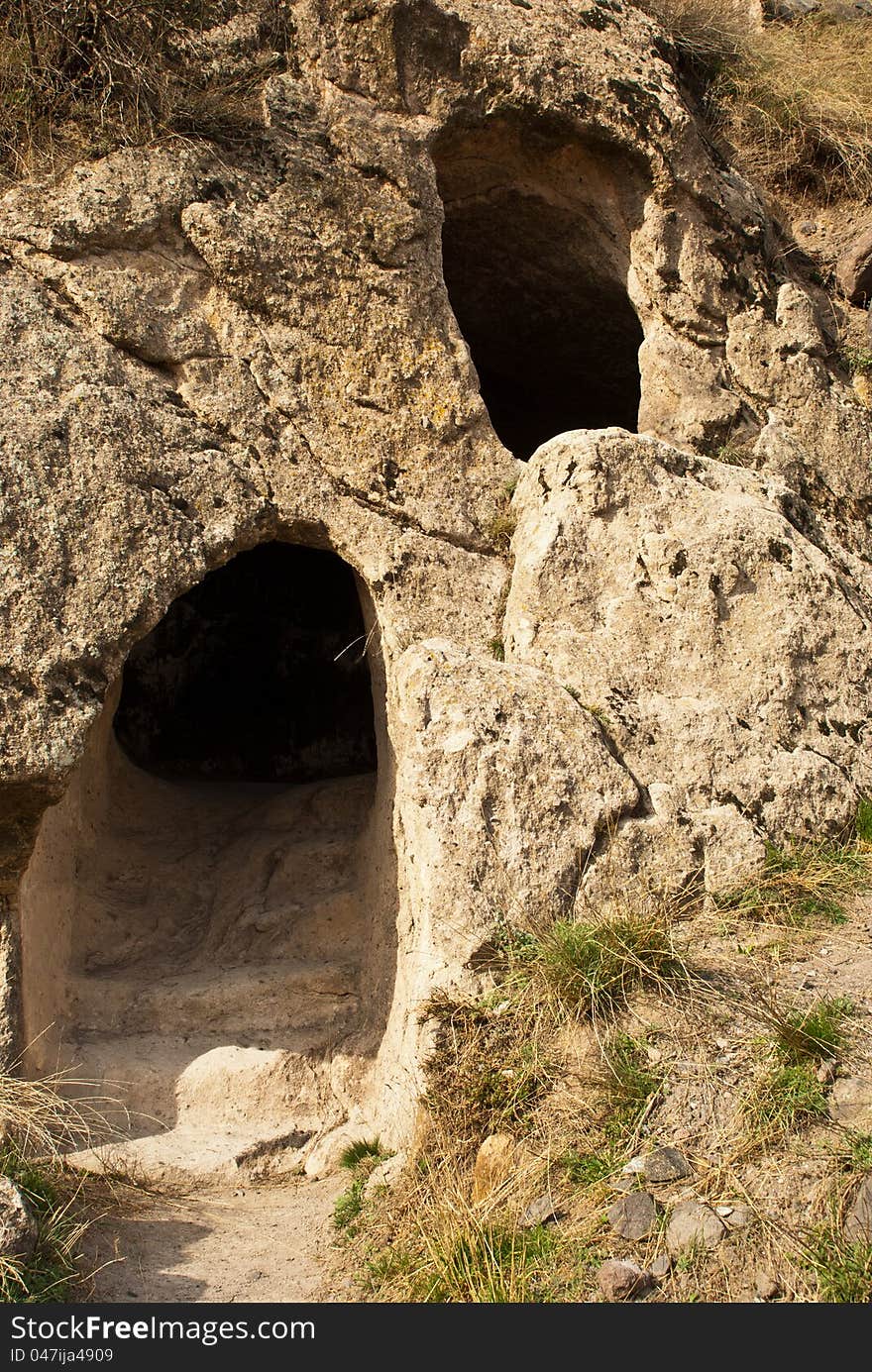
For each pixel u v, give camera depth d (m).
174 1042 5.65
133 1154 5.14
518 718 5.20
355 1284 4.23
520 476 6.18
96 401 5.46
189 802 7.29
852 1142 4.01
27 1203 4.29
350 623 8.97
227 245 5.87
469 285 7.74
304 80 6.43
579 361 8.19
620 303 7.46
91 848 6.53
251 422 5.78
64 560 5.20
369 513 5.87
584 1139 4.34
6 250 5.65
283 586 9.01
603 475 5.87
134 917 6.35
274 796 7.14
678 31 8.34
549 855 5.06
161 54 6.19
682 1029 4.56
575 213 7.18
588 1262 3.90
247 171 6.09
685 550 5.81
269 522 5.70
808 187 8.41
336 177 6.21
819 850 5.48
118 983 5.83
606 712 5.48
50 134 5.91
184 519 5.48
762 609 5.82
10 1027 5.10
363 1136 5.27
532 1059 4.62
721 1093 4.33
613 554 5.82
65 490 5.28
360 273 6.13
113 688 6.97
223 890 6.48
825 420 7.18
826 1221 3.80
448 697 5.19
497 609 5.93
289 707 8.97
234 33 6.43
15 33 6.04
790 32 9.70
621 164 7.05
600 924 4.88
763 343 7.17
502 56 6.64
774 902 5.16
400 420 6.06
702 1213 3.92
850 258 7.96
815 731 5.74
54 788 5.00
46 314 5.56
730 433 6.96
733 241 7.28
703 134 7.70
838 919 5.12
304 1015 5.73
